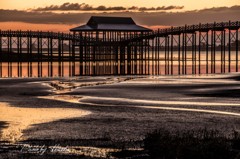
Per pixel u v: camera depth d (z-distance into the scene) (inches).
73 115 2140.7
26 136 1627.7
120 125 1847.9
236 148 1253.7
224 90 3344.0
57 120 1988.2
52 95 3132.4
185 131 1700.3
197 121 1942.7
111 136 1619.1
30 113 2219.5
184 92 3233.3
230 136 1599.4
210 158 1149.7
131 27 6983.3
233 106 2436.0
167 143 1232.2
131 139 1561.3
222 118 2018.9
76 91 3400.6
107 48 7234.3
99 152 1327.5
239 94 3053.6
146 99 2819.9
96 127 1802.4
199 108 2367.1
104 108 2394.2
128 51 6929.1
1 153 1316.4
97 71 7490.2
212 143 1205.1
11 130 1750.7
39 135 1644.9
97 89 3550.7
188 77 4990.2
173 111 2257.6
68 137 1606.8
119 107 2434.8
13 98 2935.5
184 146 1188.5
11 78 4987.7
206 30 5713.6
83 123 1902.1
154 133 1330.0
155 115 2123.5
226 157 1160.2
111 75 6077.8
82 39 6520.7
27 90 3516.2
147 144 1299.2
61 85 4010.8
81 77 5300.2
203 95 3016.7
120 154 1291.8
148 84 3996.1
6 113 2219.5
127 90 3432.6
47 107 2458.2
